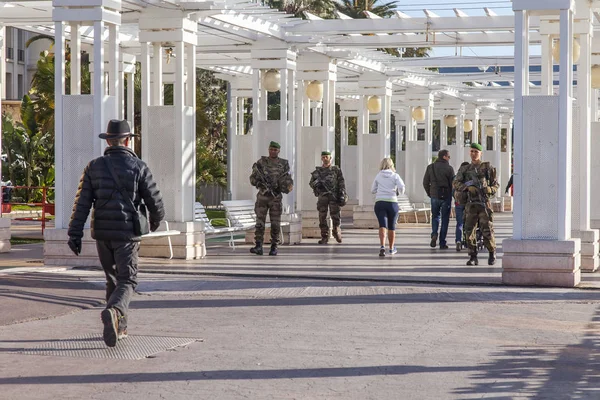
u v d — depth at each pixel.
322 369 11.25
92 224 13.11
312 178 31.09
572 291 18.53
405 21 29.77
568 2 18.91
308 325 14.37
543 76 22.38
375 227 39.84
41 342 12.88
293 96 31.33
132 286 13.09
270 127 30.69
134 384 10.41
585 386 10.47
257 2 26.81
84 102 21.56
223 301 16.84
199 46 31.94
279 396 9.89
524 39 19.36
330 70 34.03
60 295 17.02
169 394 9.96
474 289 18.70
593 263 22.09
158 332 13.72
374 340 13.16
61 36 21.50
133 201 13.08
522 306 16.58
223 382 10.52
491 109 62.03
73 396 9.84
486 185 23.70
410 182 46.88
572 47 20.48
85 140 21.61
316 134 34.16
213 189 64.62
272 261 24.23
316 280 20.11
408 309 16.05
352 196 52.59
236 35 29.30
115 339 12.20
